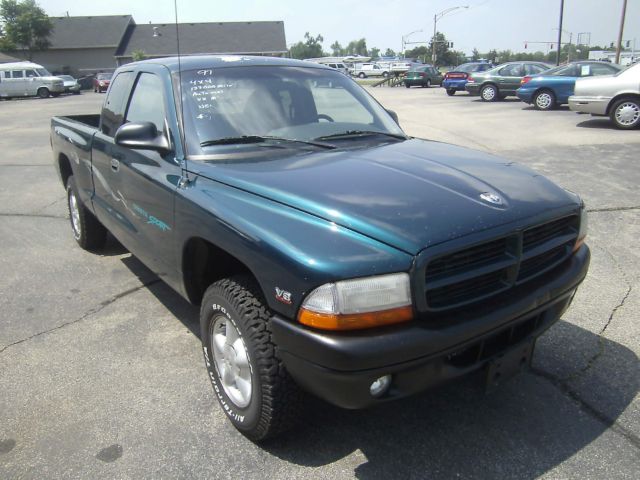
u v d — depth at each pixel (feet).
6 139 45.91
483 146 34.96
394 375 7.30
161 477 8.30
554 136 38.22
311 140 11.12
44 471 8.45
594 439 8.89
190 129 10.69
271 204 8.29
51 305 14.25
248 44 202.49
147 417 9.70
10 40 176.35
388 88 113.29
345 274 6.92
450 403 9.87
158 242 11.17
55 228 21.03
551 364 10.95
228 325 9.01
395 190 8.31
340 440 9.00
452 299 7.57
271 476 8.29
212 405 10.02
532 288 8.34
